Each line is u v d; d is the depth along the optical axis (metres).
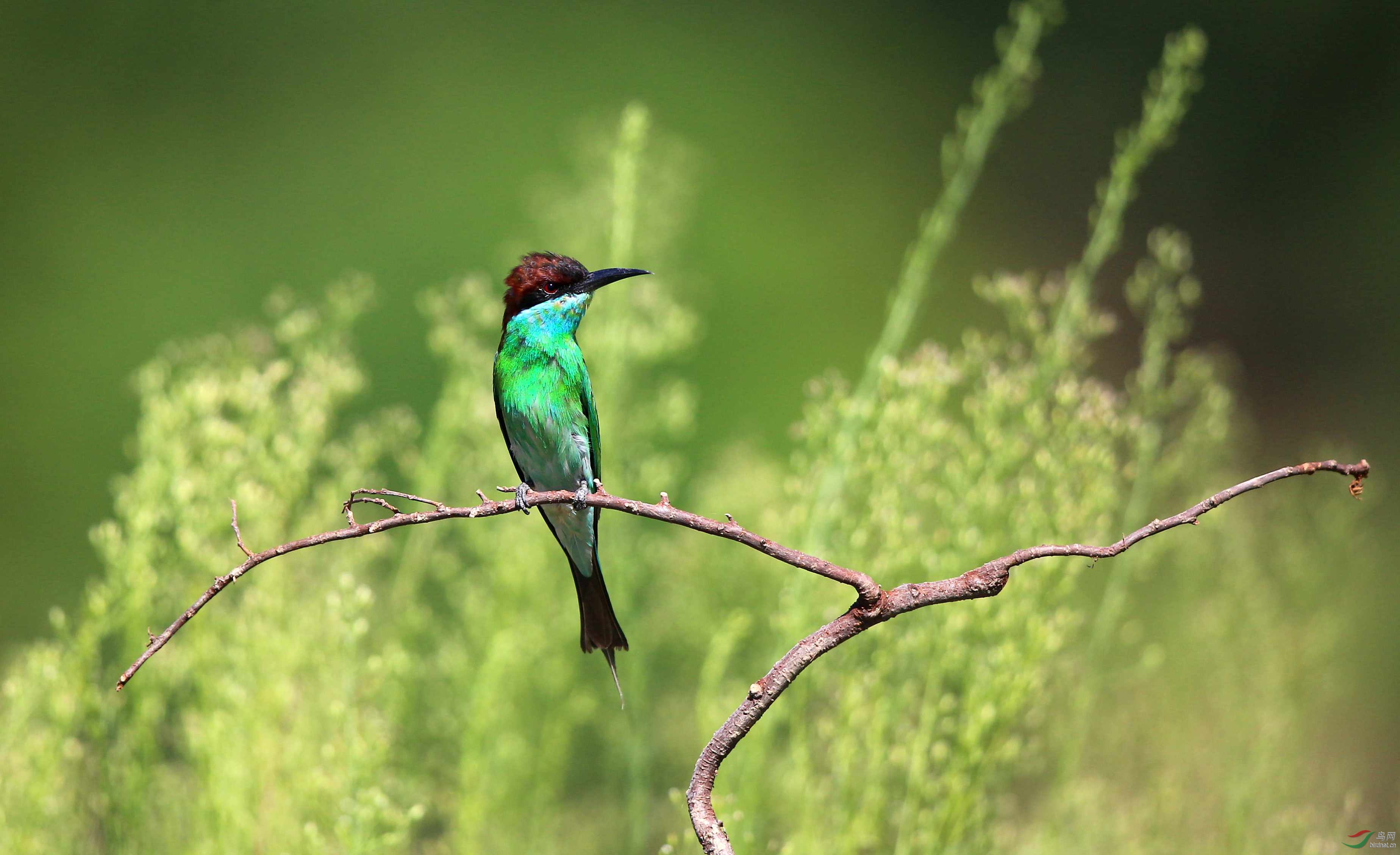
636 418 11.47
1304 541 11.09
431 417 17.56
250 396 9.40
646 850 10.99
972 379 9.44
